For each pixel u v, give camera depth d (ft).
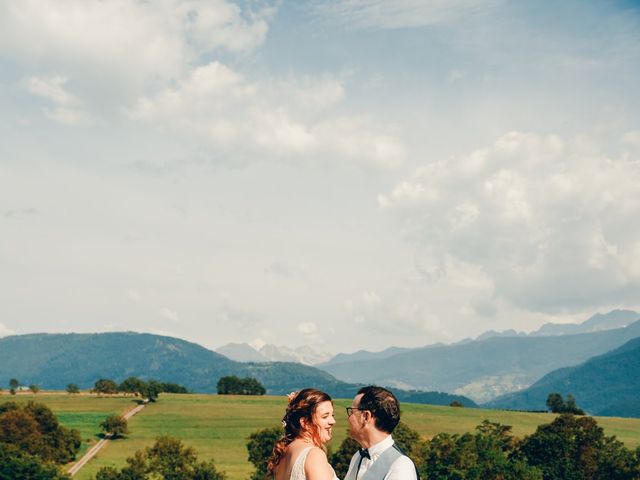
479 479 286.66
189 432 527.40
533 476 288.30
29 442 397.19
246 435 516.32
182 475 348.18
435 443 315.37
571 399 615.57
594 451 326.85
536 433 337.11
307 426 21.48
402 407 611.88
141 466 350.43
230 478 370.12
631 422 574.15
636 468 320.29
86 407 638.53
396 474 20.65
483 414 583.17
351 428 22.22
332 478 20.56
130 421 571.69
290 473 20.61
